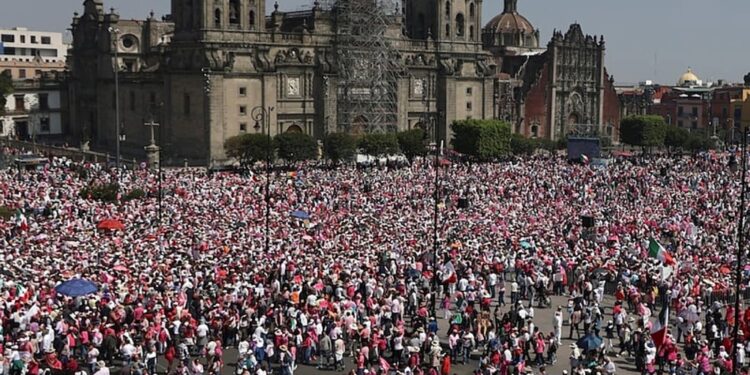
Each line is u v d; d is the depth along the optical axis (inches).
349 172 6269.7
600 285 3198.8
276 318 2586.1
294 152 6899.6
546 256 3464.6
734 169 6811.0
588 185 5871.1
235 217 4146.2
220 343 2415.1
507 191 5462.6
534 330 2620.6
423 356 2493.8
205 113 7583.7
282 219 4163.4
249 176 5841.5
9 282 2647.6
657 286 3144.7
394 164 7145.7
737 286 2144.4
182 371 2218.3
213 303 2679.6
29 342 2160.4
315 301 2679.6
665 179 6205.7
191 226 3868.1
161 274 2864.2
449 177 5994.1
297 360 2559.1
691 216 4653.1
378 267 3230.8
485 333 2689.5
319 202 4766.2
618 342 2827.3
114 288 2672.2
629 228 4227.4
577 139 7775.6
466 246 3627.0
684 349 2652.6
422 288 3176.7
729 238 4057.6
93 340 2333.9
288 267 3038.9
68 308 2559.1
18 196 4475.9
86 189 4726.9
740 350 2395.4
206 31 7613.2
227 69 7598.4
